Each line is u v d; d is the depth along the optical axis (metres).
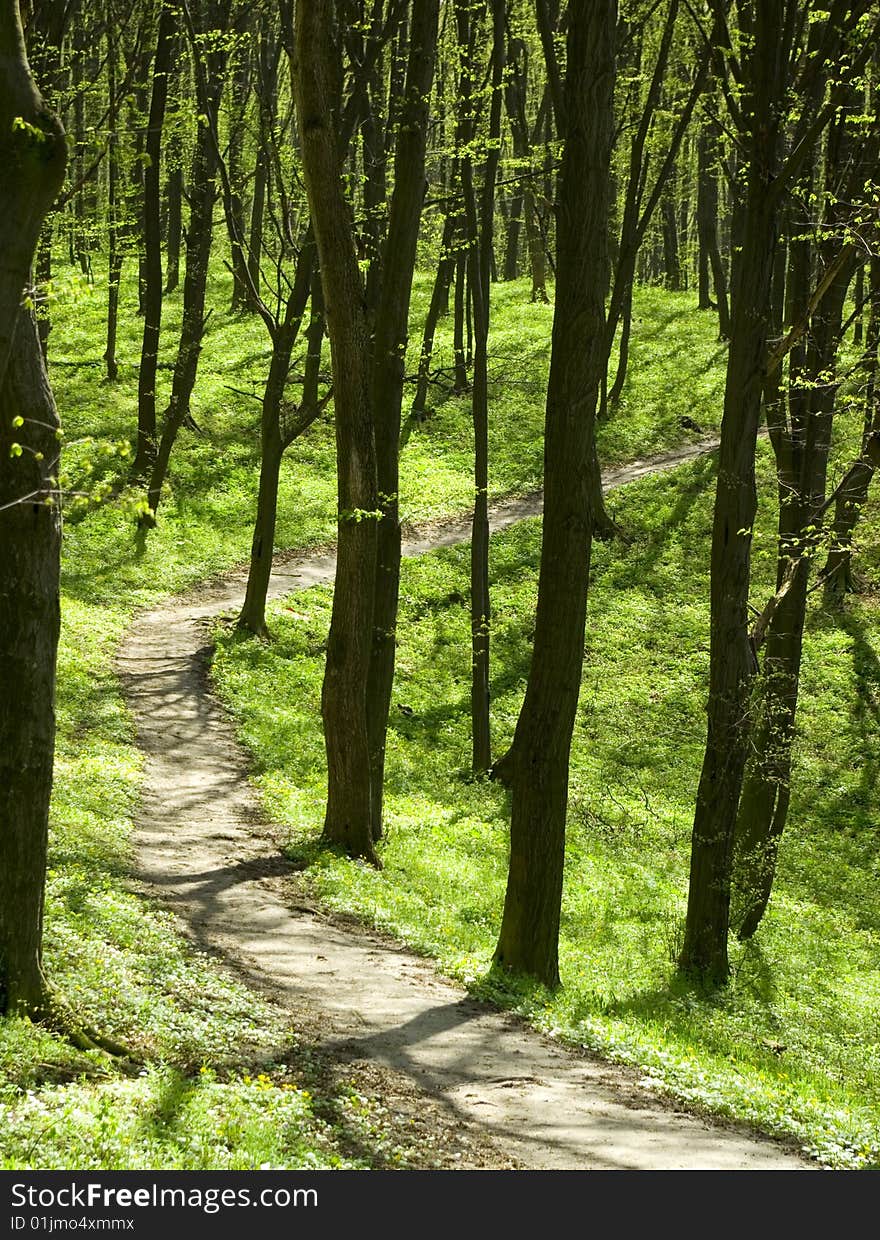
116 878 14.21
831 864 24.06
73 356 50.72
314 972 12.53
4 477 8.50
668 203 59.59
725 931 16.42
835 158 18.36
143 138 33.81
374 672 19.25
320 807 20.31
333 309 16.78
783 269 25.88
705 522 41.12
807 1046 14.49
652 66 33.88
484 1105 9.30
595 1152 8.52
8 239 6.49
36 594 8.67
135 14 33.19
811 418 19.20
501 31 23.94
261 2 34.25
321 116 15.98
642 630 35.16
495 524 41.88
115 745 21.72
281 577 36.28
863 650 33.22
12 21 6.50
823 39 15.85
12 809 8.66
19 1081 7.49
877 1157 9.53
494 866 19.52
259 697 26.81
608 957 16.34
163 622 31.23
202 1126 7.39
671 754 28.75
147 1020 9.38
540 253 63.19
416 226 18.66
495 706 30.23
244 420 46.84
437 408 50.38
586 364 13.28
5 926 8.68
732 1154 8.91
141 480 38.06
